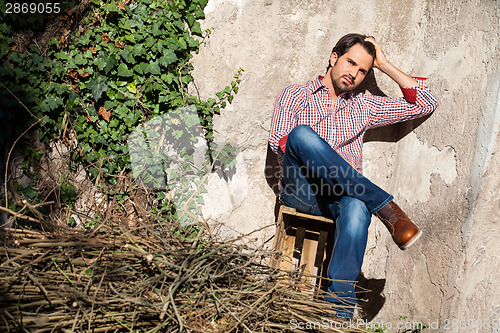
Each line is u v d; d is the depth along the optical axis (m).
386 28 3.45
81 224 3.18
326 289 3.23
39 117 3.12
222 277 2.70
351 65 3.12
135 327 2.43
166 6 3.19
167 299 2.40
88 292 2.46
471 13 2.93
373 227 3.62
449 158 2.94
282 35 3.40
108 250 2.66
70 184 3.24
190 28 3.29
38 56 3.05
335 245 2.87
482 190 2.68
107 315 2.38
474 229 2.72
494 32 2.71
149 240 2.77
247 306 2.53
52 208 3.23
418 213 3.14
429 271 2.97
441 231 2.92
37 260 2.49
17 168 3.15
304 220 3.29
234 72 3.42
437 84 3.15
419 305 3.02
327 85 3.27
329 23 3.42
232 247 2.84
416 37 3.47
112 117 3.26
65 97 3.16
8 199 3.15
